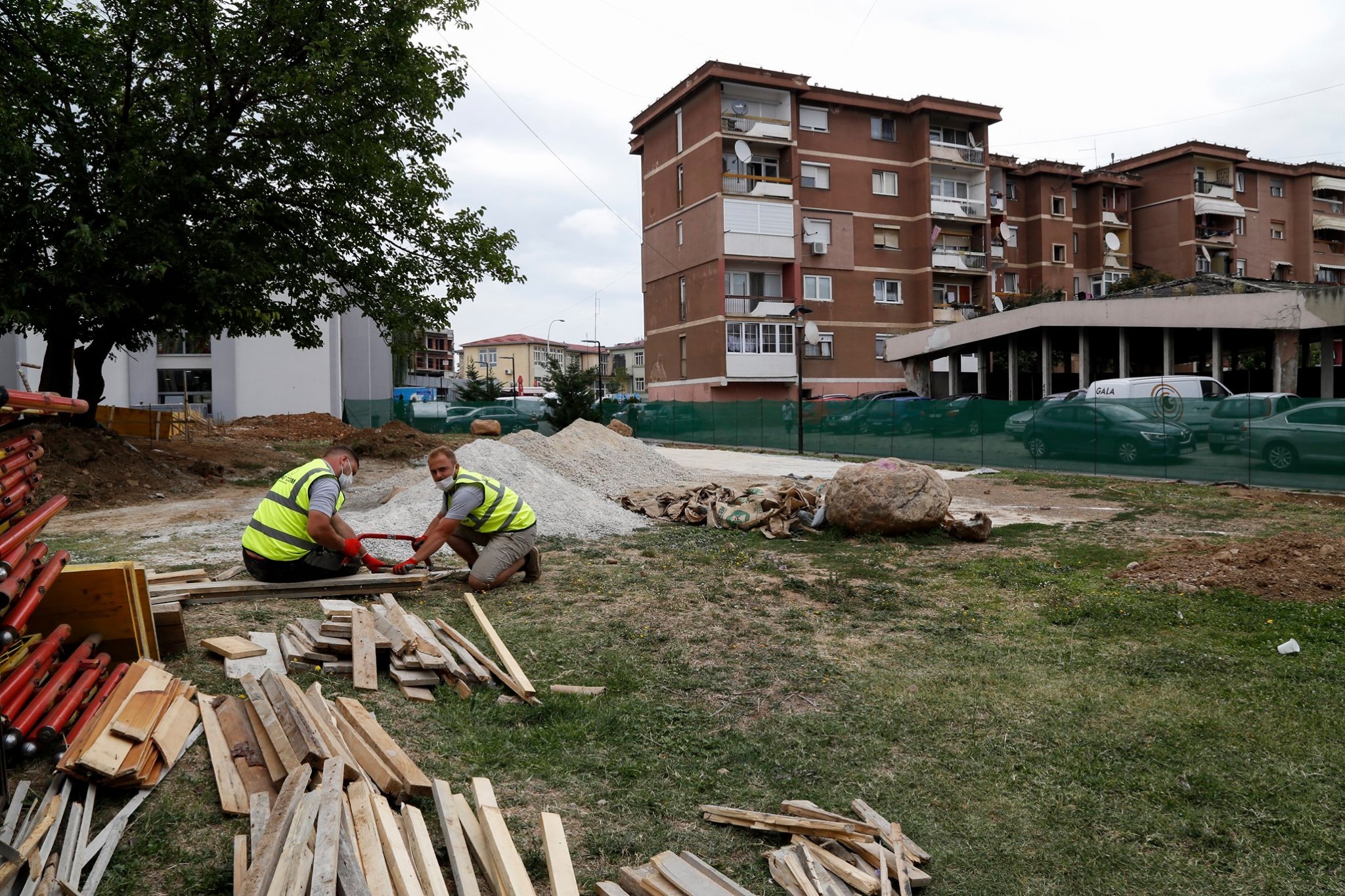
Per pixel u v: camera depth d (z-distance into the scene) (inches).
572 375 1349.7
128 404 1485.0
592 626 241.0
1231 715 180.1
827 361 1656.0
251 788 127.5
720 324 1562.5
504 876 107.7
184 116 558.6
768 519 411.2
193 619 221.9
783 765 155.6
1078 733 171.8
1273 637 233.6
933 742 167.3
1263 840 132.5
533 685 193.3
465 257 689.0
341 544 245.4
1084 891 119.6
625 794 142.0
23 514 155.1
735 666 210.7
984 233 1792.6
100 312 532.4
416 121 665.0
